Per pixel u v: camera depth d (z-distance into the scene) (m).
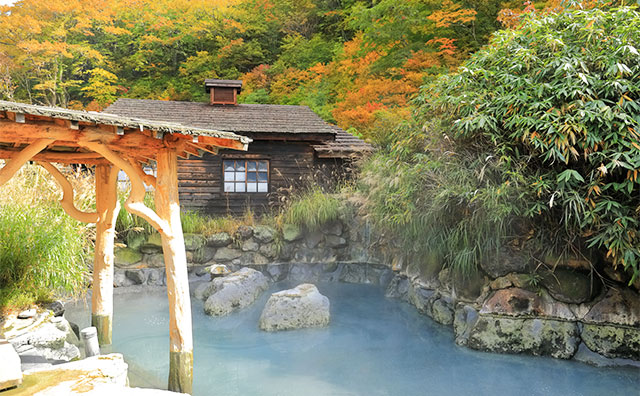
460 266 4.76
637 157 3.51
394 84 13.23
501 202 4.12
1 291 4.37
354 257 8.09
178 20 23.66
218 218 8.86
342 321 5.48
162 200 3.37
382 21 16.11
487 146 4.49
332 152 9.85
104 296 4.56
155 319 5.52
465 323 4.73
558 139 3.80
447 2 14.46
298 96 18.64
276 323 5.18
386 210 5.96
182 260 3.42
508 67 4.66
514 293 4.37
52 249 4.67
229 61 23.66
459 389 3.56
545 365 4.02
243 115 10.64
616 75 4.02
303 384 3.69
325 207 8.01
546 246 4.28
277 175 9.95
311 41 21.81
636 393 3.42
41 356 3.62
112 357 3.31
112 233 4.62
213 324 5.37
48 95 20.81
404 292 6.53
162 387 3.63
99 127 2.94
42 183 6.22
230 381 3.74
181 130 2.93
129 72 24.48
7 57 16.78
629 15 4.16
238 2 25.25
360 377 3.82
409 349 4.50
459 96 4.69
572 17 4.47
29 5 18.53
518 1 14.31
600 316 4.07
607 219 3.84
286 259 7.99
